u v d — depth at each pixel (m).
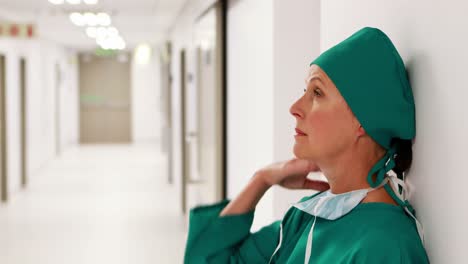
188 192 6.70
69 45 14.96
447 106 0.89
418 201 1.02
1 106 7.77
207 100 4.64
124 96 18.02
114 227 6.23
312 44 2.63
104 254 5.13
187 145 6.72
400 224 0.94
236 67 3.71
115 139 18.11
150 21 9.42
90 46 15.41
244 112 3.44
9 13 8.25
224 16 4.11
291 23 2.62
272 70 2.66
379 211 0.96
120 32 11.63
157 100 18.12
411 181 1.05
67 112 16.19
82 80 17.77
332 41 1.51
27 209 7.27
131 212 7.06
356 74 0.95
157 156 13.79
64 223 6.44
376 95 0.94
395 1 1.09
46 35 11.75
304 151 1.01
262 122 2.91
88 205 7.54
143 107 18.12
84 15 8.12
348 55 0.96
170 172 9.56
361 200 0.99
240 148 3.61
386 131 0.96
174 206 7.43
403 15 1.05
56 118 13.85
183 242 5.55
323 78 0.98
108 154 14.22
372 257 0.90
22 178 9.14
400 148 1.06
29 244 5.49
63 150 15.20
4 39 7.80
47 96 12.39
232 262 1.22
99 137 18.00
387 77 0.95
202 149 5.09
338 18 1.45
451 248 0.89
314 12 2.62
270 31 2.68
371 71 0.94
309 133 1.00
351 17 1.34
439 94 0.92
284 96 2.65
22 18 8.98
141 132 18.20
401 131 0.98
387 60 0.96
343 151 0.99
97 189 8.86
